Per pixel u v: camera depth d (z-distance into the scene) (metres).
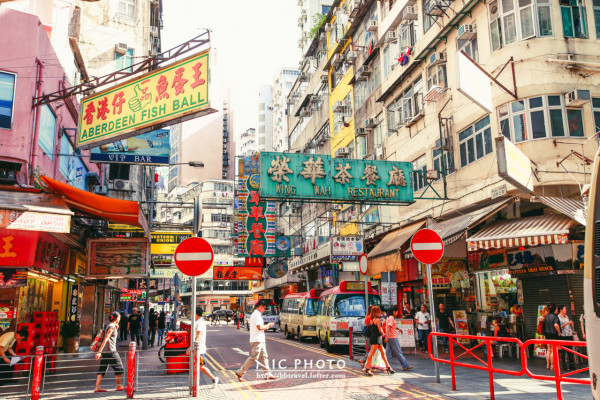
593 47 13.36
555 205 11.39
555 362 5.98
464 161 15.89
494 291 15.42
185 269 8.70
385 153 22.58
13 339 9.57
